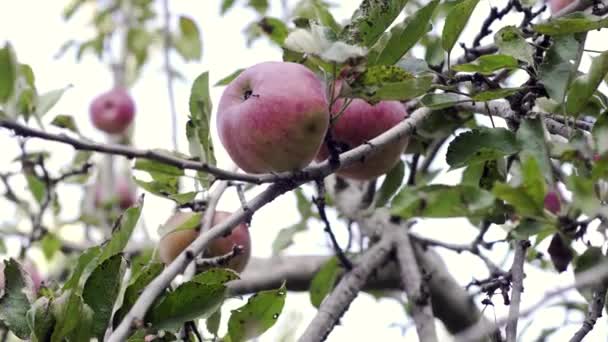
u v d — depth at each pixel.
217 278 1.30
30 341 1.23
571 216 1.23
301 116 1.27
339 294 1.51
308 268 1.76
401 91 1.26
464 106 1.40
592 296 1.29
